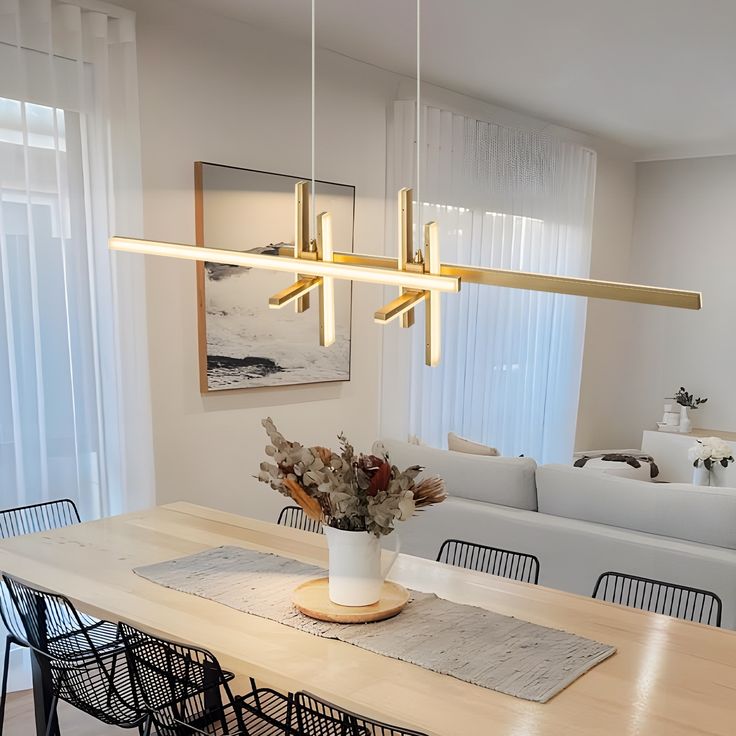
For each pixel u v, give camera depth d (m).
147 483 3.70
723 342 6.93
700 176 7.01
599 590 3.16
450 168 5.19
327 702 1.58
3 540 2.77
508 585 2.43
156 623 2.07
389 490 2.07
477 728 1.57
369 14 3.79
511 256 5.78
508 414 6.04
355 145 4.71
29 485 3.32
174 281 3.86
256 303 4.20
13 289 3.23
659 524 3.12
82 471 3.48
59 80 3.33
